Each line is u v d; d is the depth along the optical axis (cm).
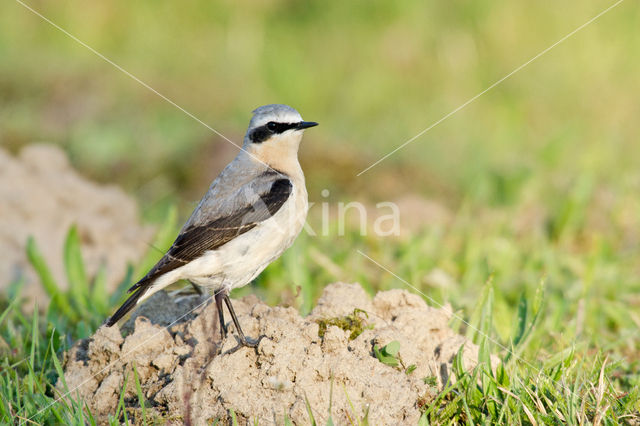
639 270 1312
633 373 914
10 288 1128
